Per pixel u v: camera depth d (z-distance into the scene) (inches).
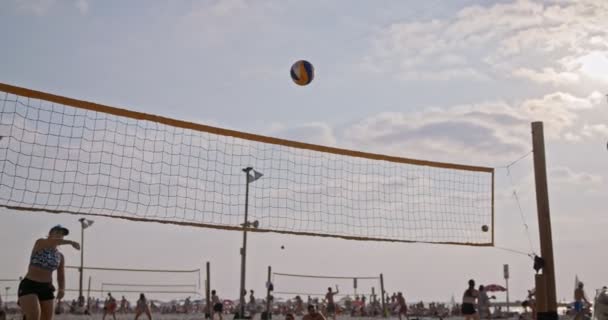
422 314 1278.3
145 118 425.7
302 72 458.0
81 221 1169.4
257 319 1119.6
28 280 261.0
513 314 1159.0
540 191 453.1
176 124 435.8
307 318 511.2
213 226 455.5
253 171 744.3
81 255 1165.1
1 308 447.8
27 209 383.9
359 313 1274.6
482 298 767.1
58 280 272.2
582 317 573.6
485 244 544.7
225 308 1370.6
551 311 438.6
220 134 452.4
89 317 1080.2
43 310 263.7
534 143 459.5
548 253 444.5
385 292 1208.8
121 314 1296.8
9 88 373.7
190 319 1089.4
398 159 519.2
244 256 939.3
